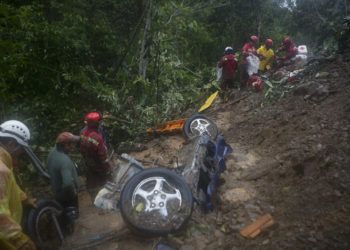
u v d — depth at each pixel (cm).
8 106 741
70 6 1059
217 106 943
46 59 898
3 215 258
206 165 502
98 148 552
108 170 580
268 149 606
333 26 1082
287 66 1055
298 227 391
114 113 872
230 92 980
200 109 907
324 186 437
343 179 434
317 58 850
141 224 421
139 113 884
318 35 1318
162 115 915
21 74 845
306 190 446
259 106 816
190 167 490
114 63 1148
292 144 564
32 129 771
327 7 1352
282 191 469
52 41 889
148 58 1102
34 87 894
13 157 340
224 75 1006
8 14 812
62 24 978
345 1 1116
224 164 539
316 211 405
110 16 1160
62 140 488
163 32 1123
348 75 709
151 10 1103
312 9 1534
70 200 494
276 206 446
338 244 351
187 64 1378
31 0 1001
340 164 459
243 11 1811
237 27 1820
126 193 434
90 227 498
